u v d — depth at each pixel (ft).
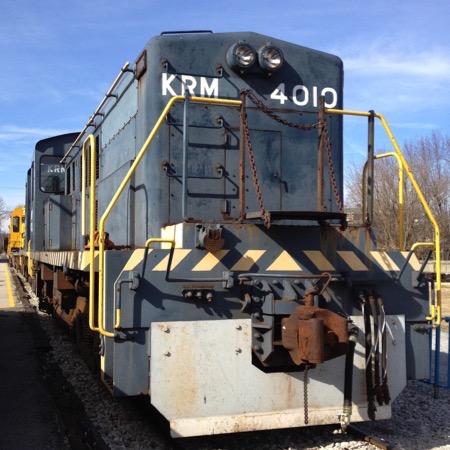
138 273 12.16
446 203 97.30
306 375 12.21
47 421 15.65
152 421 14.85
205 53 15.84
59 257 22.15
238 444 13.61
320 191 14.29
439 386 18.70
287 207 16.14
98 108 20.98
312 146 16.57
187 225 12.71
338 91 17.06
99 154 21.94
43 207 33.30
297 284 13.17
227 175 15.66
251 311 12.87
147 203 15.30
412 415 16.55
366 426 15.43
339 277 13.41
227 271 12.78
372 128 14.79
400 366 13.88
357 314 13.67
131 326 12.16
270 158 16.07
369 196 14.42
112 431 14.30
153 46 15.53
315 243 13.58
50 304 31.17
